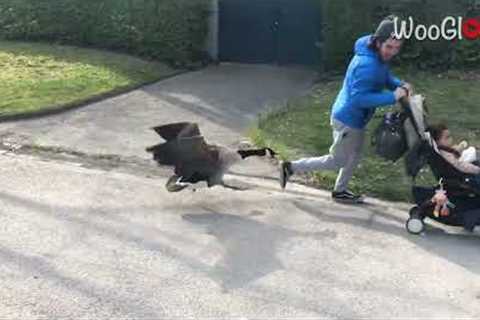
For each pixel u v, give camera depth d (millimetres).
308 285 5176
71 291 4949
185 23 13477
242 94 11508
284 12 13812
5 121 9141
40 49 13719
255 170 7707
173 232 6039
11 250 5566
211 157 6660
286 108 10273
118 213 6414
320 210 6652
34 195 6762
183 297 4934
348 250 5801
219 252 5684
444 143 6082
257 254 5672
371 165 7746
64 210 6426
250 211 6574
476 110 10039
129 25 13781
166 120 9656
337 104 6551
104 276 5195
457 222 6016
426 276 5387
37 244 5691
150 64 13312
